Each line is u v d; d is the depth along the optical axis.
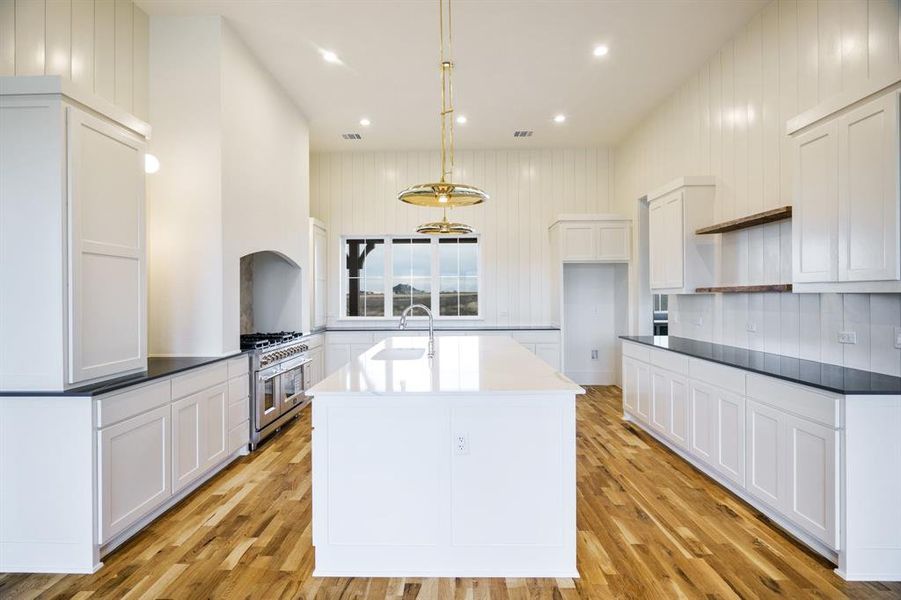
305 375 5.24
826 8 2.85
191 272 3.54
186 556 2.35
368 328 6.64
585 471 3.48
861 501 2.13
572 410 2.18
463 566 2.19
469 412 2.19
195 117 3.53
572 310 6.77
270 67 4.31
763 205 3.46
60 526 2.24
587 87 4.75
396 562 2.19
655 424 4.07
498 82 4.63
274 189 4.53
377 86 4.68
